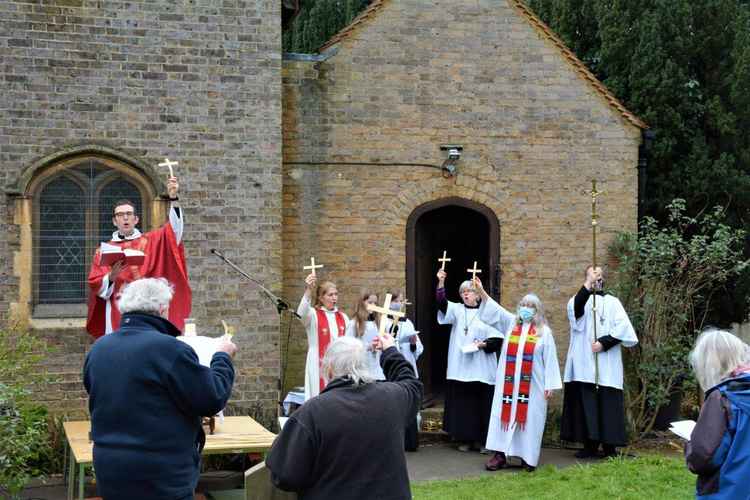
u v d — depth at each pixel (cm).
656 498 757
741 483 416
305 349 1102
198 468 466
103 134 966
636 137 1188
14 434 712
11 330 916
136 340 446
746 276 1303
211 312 998
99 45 965
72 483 744
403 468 430
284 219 1099
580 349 998
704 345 447
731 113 1290
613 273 1172
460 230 1299
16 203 943
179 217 771
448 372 1023
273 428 1005
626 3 1370
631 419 1100
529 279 1155
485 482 838
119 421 438
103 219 978
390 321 979
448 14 1138
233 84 1005
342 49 1112
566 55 1166
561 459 990
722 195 1284
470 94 1143
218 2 1000
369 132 1118
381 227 1120
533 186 1159
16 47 941
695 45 1325
